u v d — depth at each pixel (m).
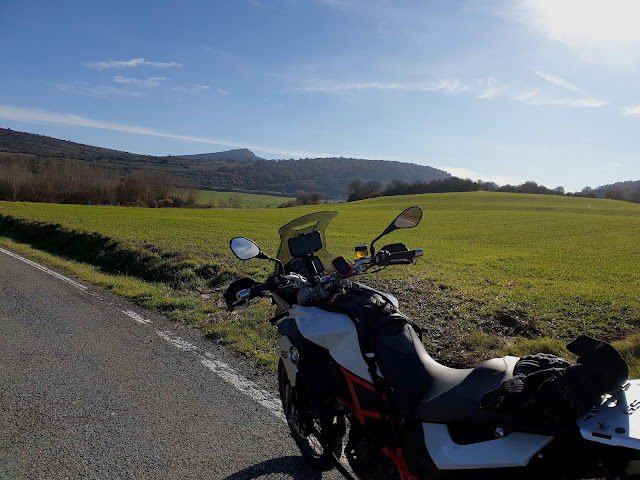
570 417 2.42
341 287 3.85
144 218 37.81
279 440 4.68
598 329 8.17
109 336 7.64
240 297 4.03
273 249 19.19
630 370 5.86
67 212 39.72
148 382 5.91
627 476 2.28
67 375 6.07
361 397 3.31
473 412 2.73
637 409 2.39
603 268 17.11
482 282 12.93
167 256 14.66
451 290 11.35
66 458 4.29
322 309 3.70
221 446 4.55
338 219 49.00
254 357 6.70
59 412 5.11
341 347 3.42
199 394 5.60
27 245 20.59
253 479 4.07
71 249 18.69
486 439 2.68
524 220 46.78
